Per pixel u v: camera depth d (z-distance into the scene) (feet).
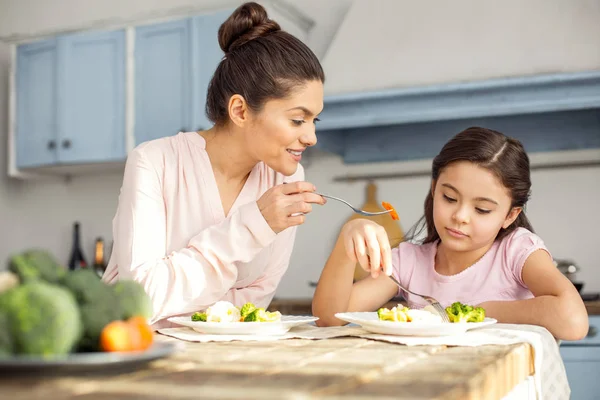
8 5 12.85
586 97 8.14
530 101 8.34
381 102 8.95
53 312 1.91
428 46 9.28
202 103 9.84
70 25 12.34
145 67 10.27
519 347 2.94
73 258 11.55
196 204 4.51
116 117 10.46
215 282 3.86
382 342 3.13
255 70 4.26
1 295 1.92
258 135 4.33
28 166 11.14
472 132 4.91
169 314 3.85
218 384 1.84
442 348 2.91
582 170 9.21
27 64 11.19
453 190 4.81
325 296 4.61
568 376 7.64
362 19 9.68
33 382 1.83
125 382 1.86
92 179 11.93
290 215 3.84
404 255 5.47
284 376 2.01
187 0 11.41
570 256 9.19
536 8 8.84
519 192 4.89
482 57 9.01
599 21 8.58
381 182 10.11
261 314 3.49
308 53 4.30
